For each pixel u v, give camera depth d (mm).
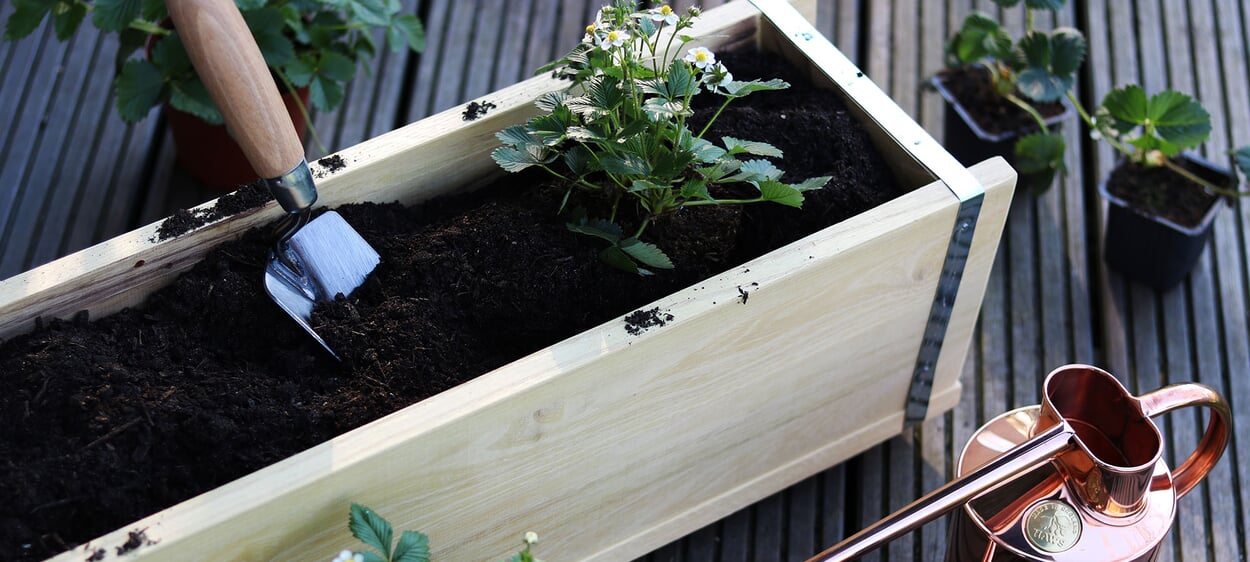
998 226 1006
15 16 1157
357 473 852
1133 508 934
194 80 1143
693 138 993
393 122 1336
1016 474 917
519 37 1395
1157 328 1225
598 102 931
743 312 925
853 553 899
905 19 1424
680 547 1100
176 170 1289
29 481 865
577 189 1020
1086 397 965
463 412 862
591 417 923
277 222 994
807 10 1135
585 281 969
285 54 1143
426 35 1390
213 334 959
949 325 1066
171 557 825
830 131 1042
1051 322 1228
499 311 960
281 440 907
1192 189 1225
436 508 911
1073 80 1253
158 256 961
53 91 1321
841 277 952
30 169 1267
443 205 1046
